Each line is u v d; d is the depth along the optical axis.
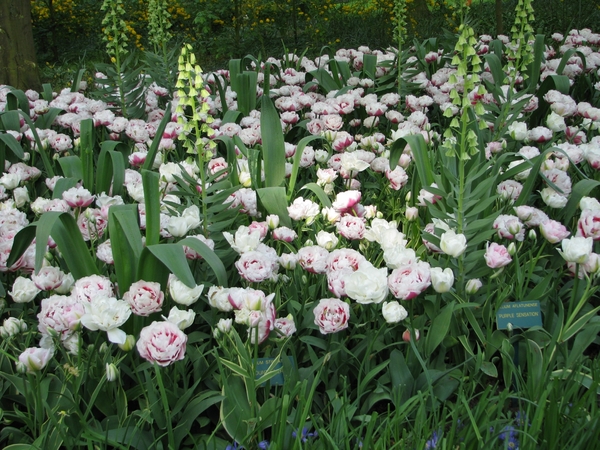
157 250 2.17
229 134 4.37
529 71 5.79
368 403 2.28
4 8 6.32
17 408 2.18
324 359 2.27
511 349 2.46
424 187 2.74
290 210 2.92
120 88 5.36
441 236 2.55
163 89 5.81
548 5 10.55
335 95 5.44
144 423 2.16
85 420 2.00
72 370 1.99
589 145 3.69
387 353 2.57
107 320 1.97
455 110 4.61
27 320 2.49
